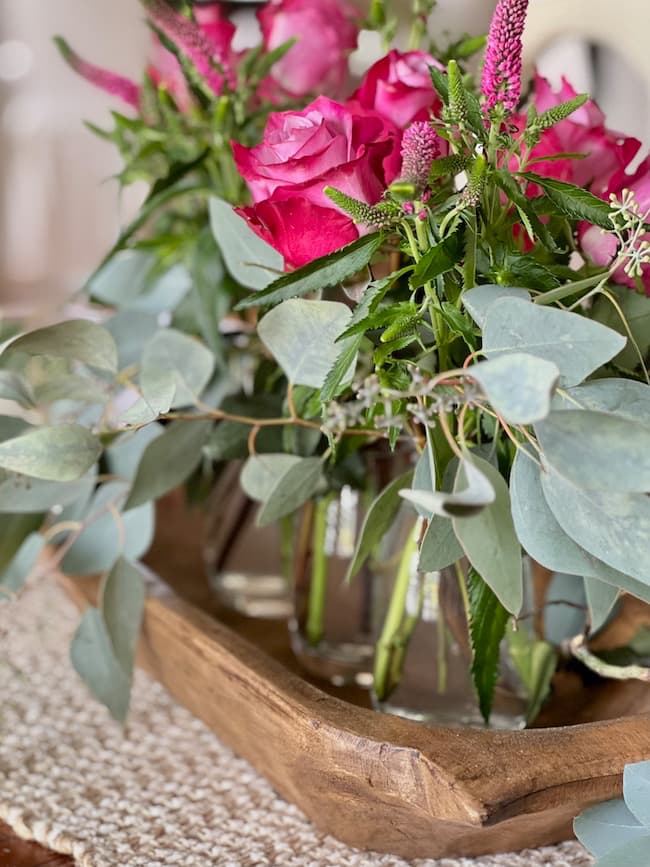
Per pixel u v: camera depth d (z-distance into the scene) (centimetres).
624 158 68
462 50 76
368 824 67
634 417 61
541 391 55
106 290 98
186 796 75
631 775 61
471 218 64
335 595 82
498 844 68
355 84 91
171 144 89
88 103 177
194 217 93
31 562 85
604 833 63
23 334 72
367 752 64
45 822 73
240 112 83
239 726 74
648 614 76
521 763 62
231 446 81
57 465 73
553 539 62
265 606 95
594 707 78
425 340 68
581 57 109
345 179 65
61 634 96
